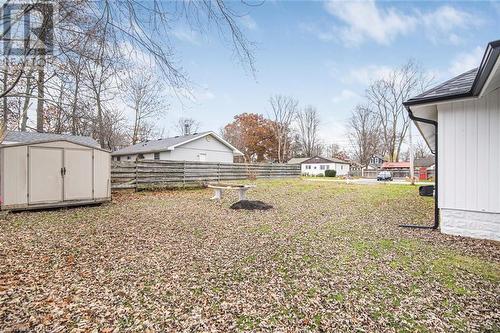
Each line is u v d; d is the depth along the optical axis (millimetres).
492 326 2234
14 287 2871
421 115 6184
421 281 3096
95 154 8266
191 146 19719
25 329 2164
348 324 2270
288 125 46094
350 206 8703
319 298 2709
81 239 4664
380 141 41844
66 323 2254
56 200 7500
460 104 5098
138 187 11867
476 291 2848
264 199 10195
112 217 6523
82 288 2881
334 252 4117
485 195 4867
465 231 5062
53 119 8695
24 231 5129
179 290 2871
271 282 3076
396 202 9695
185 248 4270
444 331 2174
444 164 5281
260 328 2217
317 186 16219
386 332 2158
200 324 2271
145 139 25984
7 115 8422
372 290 2875
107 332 2146
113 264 3574
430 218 6781
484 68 3594
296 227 5754
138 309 2490
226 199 9953
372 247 4371
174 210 7570
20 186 7000
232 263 3656
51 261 3645
